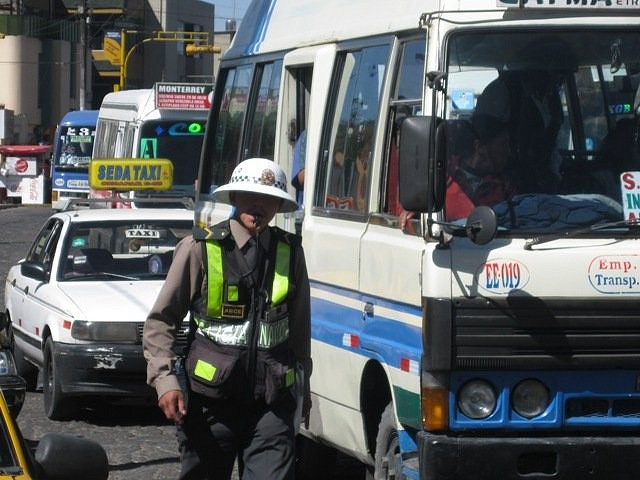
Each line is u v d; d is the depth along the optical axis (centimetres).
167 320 691
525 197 773
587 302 758
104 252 1503
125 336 1348
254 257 692
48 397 1409
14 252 3534
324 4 1035
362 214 897
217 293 683
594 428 772
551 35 793
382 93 879
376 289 855
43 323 1430
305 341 719
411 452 812
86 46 6347
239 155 1208
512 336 752
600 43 796
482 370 757
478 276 750
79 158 5000
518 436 766
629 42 799
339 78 973
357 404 897
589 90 794
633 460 762
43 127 7644
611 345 761
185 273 689
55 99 7725
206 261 684
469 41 786
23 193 6134
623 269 761
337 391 936
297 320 712
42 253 1572
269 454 690
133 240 1525
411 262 791
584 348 760
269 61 1145
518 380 762
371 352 861
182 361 695
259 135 1157
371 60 909
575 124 789
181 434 698
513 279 752
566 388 767
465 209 767
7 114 6819
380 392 895
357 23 945
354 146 924
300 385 708
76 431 1348
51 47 7669
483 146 777
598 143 790
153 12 8938
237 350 684
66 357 1352
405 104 840
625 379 771
